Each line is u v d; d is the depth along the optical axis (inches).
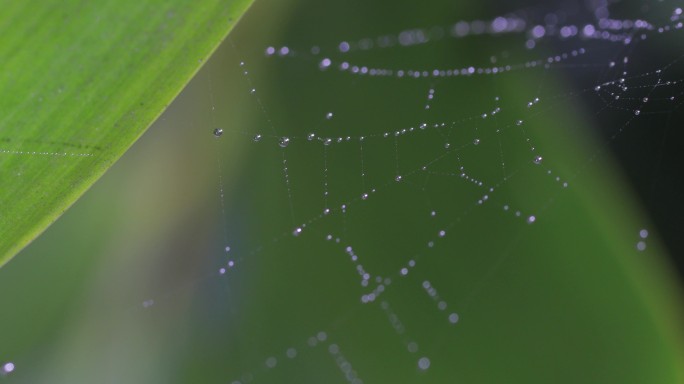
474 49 14.2
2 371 13.0
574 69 14.1
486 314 12.8
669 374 12.6
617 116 13.4
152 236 13.3
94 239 13.3
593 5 14.9
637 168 13.2
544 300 12.8
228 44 13.7
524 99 13.5
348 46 14.0
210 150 13.4
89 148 12.2
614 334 12.6
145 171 13.3
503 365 12.7
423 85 13.7
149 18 12.2
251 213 13.3
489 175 13.1
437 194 13.2
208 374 13.1
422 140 13.4
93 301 13.2
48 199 12.2
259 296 13.2
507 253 12.9
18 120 12.1
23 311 13.1
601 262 12.8
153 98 12.3
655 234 13.0
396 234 13.1
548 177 13.1
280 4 14.0
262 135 13.4
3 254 12.2
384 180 13.3
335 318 13.1
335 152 13.4
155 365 13.1
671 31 14.0
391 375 12.9
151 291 13.3
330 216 13.2
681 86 13.6
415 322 12.9
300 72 13.8
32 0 12.1
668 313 12.7
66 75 12.2
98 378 13.1
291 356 13.1
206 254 13.3
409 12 14.2
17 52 12.1
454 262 13.0
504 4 14.6
